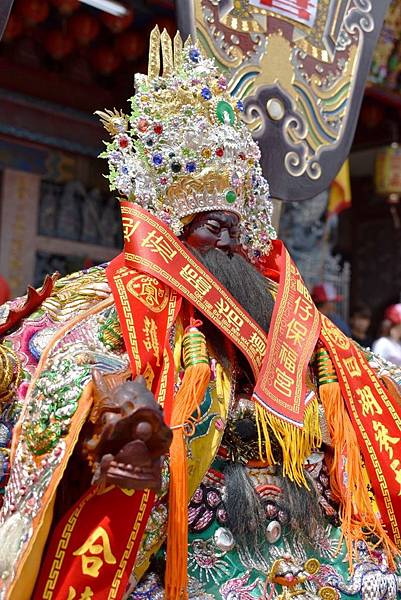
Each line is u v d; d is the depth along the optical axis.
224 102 1.21
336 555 1.17
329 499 1.19
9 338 1.08
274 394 1.11
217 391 1.11
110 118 1.18
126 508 0.94
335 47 1.67
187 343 1.08
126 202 1.15
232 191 1.18
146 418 0.84
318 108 1.63
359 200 7.67
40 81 4.79
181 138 1.16
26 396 0.99
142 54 4.44
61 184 5.45
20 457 0.95
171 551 0.97
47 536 0.93
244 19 1.51
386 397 1.24
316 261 5.24
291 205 5.14
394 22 3.64
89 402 0.90
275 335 1.15
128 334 1.04
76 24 4.21
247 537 1.09
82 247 5.55
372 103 4.18
